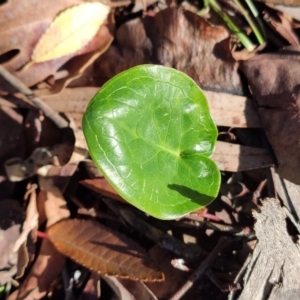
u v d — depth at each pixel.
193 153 0.12
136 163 0.11
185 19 0.14
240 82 0.14
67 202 0.14
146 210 0.11
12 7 0.13
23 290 0.13
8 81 0.13
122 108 0.11
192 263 0.13
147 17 0.14
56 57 0.14
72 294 0.13
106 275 0.13
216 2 0.15
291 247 0.13
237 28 0.15
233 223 0.14
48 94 0.14
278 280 0.13
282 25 0.14
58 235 0.13
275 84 0.14
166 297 0.13
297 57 0.14
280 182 0.14
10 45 0.13
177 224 0.14
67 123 0.14
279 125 0.13
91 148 0.10
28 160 0.14
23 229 0.13
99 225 0.13
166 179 0.11
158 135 0.11
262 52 0.15
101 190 0.14
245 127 0.14
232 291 0.13
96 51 0.14
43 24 0.13
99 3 0.14
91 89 0.14
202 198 0.12
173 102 0.11
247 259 0.13
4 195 0.14
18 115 0.14
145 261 0.13
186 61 0.14
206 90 0.14
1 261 0.13
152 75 0.11
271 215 0.13
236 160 0.14
